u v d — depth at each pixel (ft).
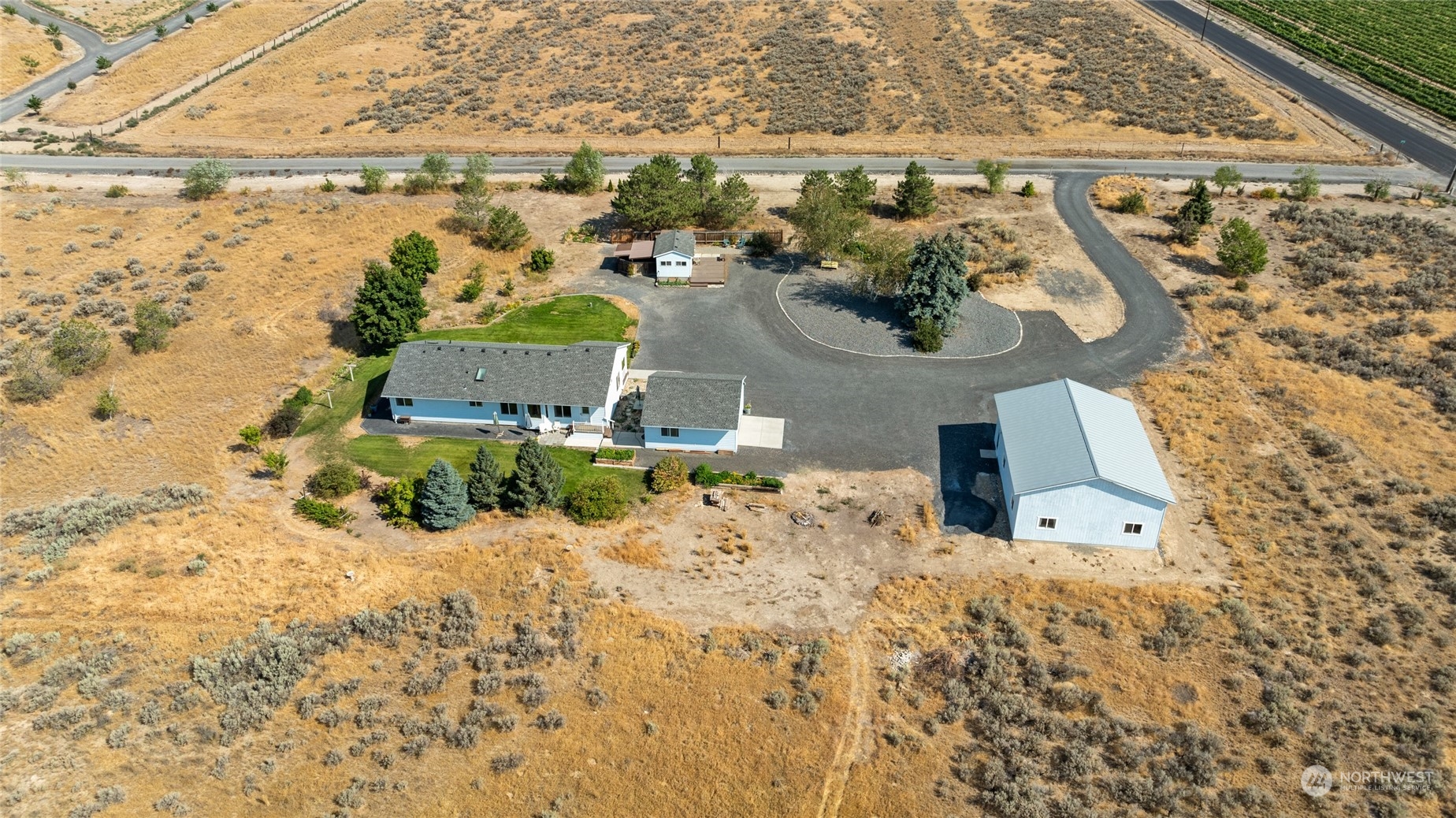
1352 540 158.71
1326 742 121.29
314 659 135.33
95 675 130.62
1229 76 389.80
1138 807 114.11
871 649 139.85
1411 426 188.96
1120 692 130.62
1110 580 152.76
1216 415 194.18
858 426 194.49
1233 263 248.93
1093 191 306.14
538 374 194.49
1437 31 461.37
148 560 154.40
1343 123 352.90
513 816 114.62
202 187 292.20
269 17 491.72
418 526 165.78
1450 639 138.31
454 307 244.63
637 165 297.53
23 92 403.75
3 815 112.06
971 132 356.38
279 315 234.38
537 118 376.89
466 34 457.68
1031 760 120.78
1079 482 154.10
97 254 258.16
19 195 291.58
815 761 121.49
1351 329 224.74
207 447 187.21
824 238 255.29
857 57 414.41
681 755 122.21
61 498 171.01
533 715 128.16
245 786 117.19
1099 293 246.47
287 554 157.38
